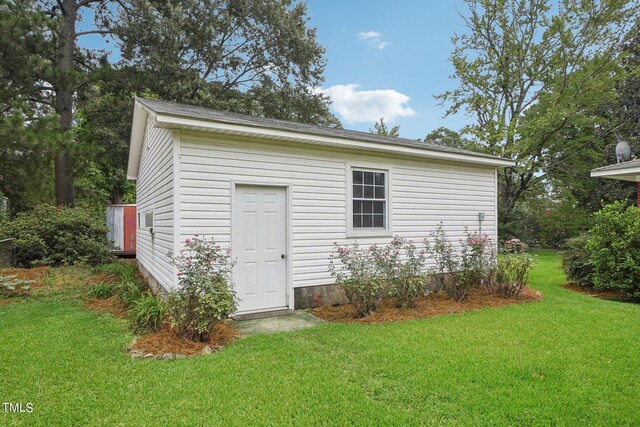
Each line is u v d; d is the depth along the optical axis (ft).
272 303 19.70
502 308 20.35
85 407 9.43
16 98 34.99
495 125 63.52
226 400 9.80
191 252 17.02
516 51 61.93
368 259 20.10
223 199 18.19
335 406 9.52
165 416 9.05
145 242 29.37
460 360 12.49
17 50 32.63
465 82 65.62
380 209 23.61
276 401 9.76
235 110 53.47
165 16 48.01
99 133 46.50
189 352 13.25
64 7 44.04
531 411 9.27
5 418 8.94
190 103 49.14
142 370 11.66
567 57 57.62
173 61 47.85
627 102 58.13
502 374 11.37
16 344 13.98
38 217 33.68
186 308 14.42
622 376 11.28
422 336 15.15
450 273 22.72
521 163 56.59
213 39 52.90
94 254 33.65
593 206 64.59
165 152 19.66
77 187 57.57
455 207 26.86
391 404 9.66
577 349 13.60
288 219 20.12
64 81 36.68
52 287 24.00
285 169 20.02
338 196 21.80
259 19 57.52
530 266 23.32
